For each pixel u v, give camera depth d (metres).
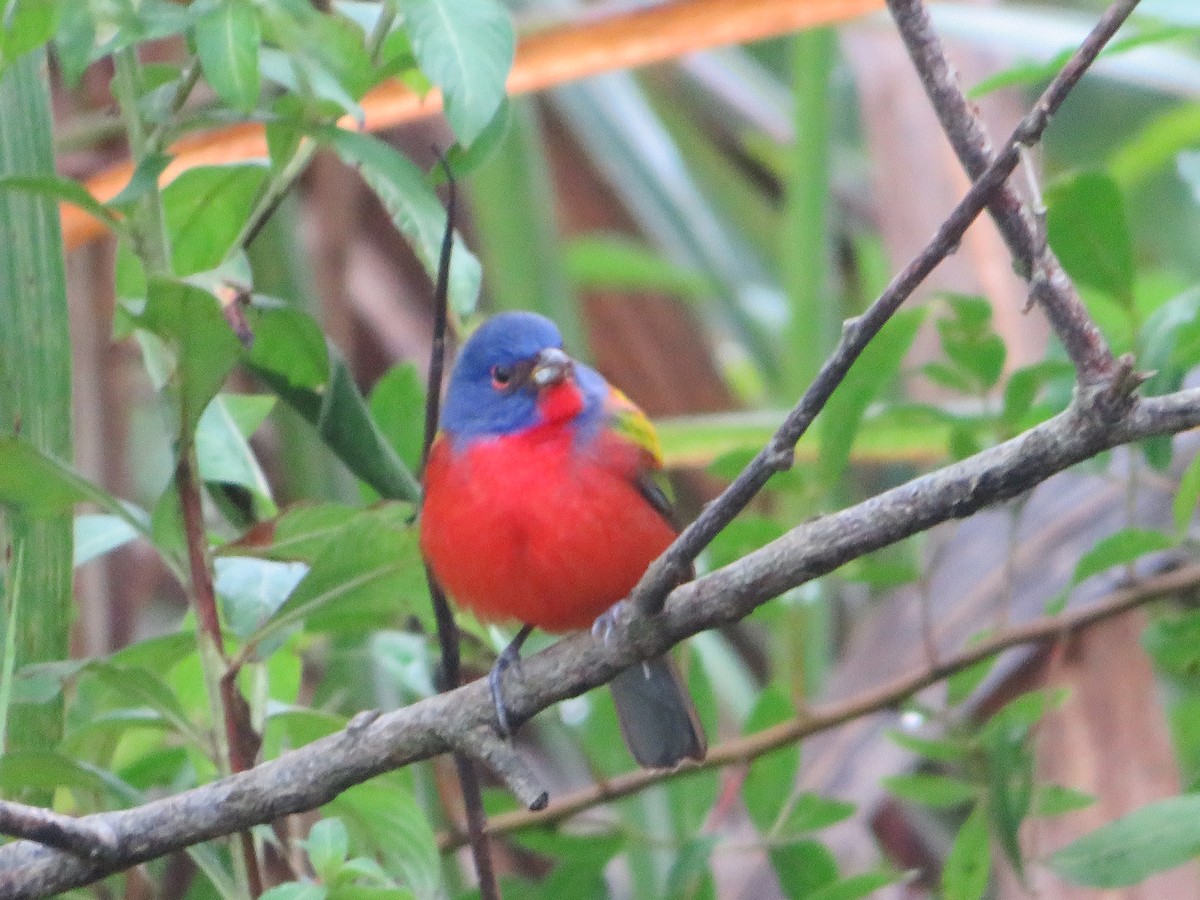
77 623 11.79
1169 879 9.98
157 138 7.50
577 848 9.78
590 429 9.14
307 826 10.33
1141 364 9.18
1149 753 10.17
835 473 9.55
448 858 10.73
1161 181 16.89
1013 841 8.93
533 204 12.91
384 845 7.76
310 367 8.03
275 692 9.38
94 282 13.16
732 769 10.79
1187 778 11.80
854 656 11.32
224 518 9.12
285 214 11.57
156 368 7.61
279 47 7.85
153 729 8.88
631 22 10.04
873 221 18.16
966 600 11.16
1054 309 6.15
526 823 9.74
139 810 6.88
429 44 6.54
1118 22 5.90
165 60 12.30
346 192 12.67
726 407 16.31
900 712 10.01
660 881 10.75
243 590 8.76
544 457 9.02
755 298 15.92
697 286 15.49
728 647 15.08
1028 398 9.61
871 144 14.20
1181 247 16.73
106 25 6.93
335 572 7.57
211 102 9.39
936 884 12.32
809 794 9.45
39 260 7.80
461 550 8.98
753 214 17.75
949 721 9.73
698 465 13.37
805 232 12.97
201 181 7.95
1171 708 12.19
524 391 9.08
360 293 15.54
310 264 12.77
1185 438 11.10
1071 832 10.18
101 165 10.65
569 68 10.18
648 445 9.42
